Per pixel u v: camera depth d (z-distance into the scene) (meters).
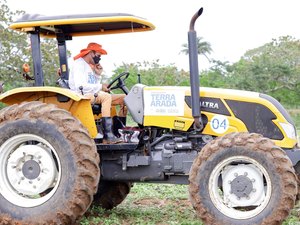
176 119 6.49
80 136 5.96
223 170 5.91
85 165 5.88
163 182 6.62
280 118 6.32
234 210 5.82
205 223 5.84
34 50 6.56
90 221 6.73
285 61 36.53
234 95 6.43
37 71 6.57
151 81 27.94
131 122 7.13
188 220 6.74
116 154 6.62
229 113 6.41
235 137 5.84
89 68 6.94
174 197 8.55
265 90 33.59
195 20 6.09
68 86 6.93
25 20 6.37
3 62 24.05
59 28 7.14
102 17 6.26
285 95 33.81
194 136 6.49
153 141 6.61
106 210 7.45
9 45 24.36
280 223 5.68
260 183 5.82
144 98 6.59
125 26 7.06
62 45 7.26
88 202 5.94
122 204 8.04
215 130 6.43
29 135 6.07
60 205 5.89
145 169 6.57
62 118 6.01
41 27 6.68
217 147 5.84
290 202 5.64
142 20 6.43
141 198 8.53
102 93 6.70
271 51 37.91
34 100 6.59
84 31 7.22
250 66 34.03
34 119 6.04
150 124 6.55
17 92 6.21
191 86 6.26
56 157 6.00
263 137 5.87
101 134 6.61
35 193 6.11
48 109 6.08
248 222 5.70
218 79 34.47
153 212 7.36
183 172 6.42
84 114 6.40
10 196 6.09
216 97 6.45
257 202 5.82
